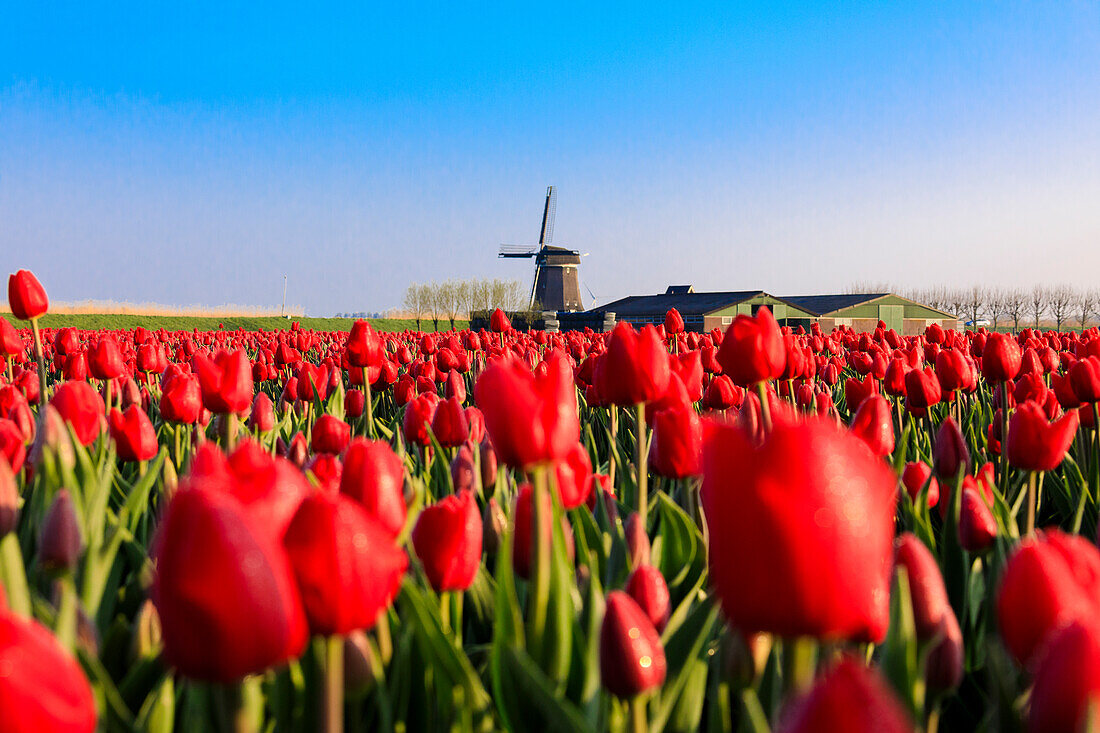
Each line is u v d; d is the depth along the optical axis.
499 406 1.52
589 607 1.62
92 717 0.77
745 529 0.94
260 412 4.32
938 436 3.30
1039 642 1.12
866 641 0.99
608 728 1.49
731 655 1.53
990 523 2.18
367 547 1.07
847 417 6.39
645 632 1.28
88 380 7.07
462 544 1.74
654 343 2.56
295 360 8.77
